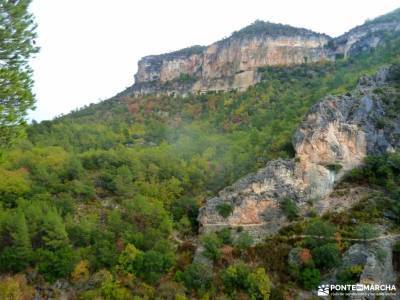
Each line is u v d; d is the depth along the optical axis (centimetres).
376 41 13962
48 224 5278
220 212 6366
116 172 7481
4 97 2339
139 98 16412
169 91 16488
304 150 6581
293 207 6109
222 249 5709
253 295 4769
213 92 15362
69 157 7731
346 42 15050
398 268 5100
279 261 5394
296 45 15488
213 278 5100
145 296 4722
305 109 9344
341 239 5462
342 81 10206
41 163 7250
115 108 15275
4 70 2328
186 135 10969
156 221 6272
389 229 5519
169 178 7738
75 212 6284
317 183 6369
